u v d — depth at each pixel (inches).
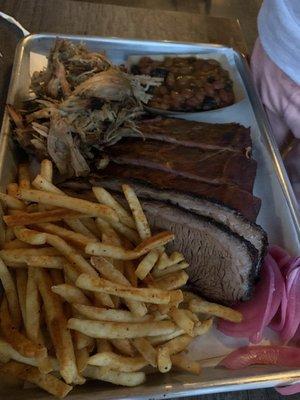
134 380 9.0
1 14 16.8
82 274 9.2
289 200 12.8
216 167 12.3
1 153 12.1
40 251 10.0
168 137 13.1
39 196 10.6
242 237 10.8
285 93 13.8
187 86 15.3
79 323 8.9
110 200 10.9
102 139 12.9
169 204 11.5
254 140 14.4
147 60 16.2
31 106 13.5
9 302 9.8
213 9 25.7
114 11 19.0
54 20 17.9
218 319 11.0
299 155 15.3
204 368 10.0
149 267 9.9
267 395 10.2
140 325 9.3
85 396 8.7
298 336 11.0
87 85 12.8
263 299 10.9
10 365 9.1
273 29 12.6
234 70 16.3
